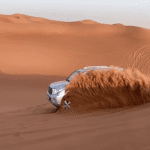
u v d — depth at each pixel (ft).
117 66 37.14
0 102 48.55
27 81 88.53
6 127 18.79
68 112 29.71
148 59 39.86
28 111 37.27
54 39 294.46
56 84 38.86
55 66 162.30
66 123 18.85
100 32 373.81
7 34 303.07
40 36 310.24
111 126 15.94
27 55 187.62
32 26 367.86
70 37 318.86
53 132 15.56
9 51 193.88
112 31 381.40
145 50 46.09
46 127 17.57
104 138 13.28
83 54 219.00
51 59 184.14
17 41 251.39
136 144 11.90
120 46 282.97
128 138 12.91
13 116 29.45
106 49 260.01
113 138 13.17
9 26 352.69
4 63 153.79
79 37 324.60
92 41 302.04
